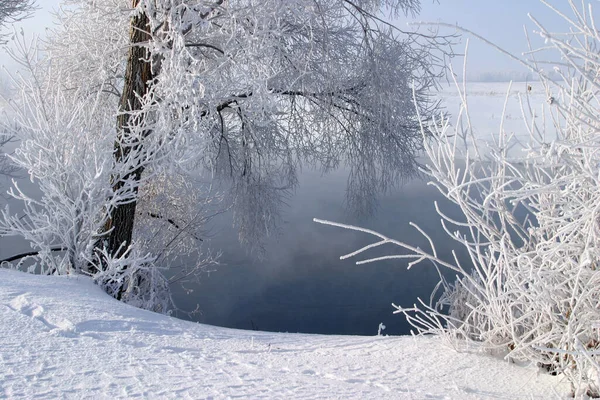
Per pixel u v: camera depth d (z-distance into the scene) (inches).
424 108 518.0
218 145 515.2
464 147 114.7
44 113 293.4
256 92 374.6
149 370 104.0
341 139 549.3
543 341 110.3
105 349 117.9
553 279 114.4
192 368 107.7
